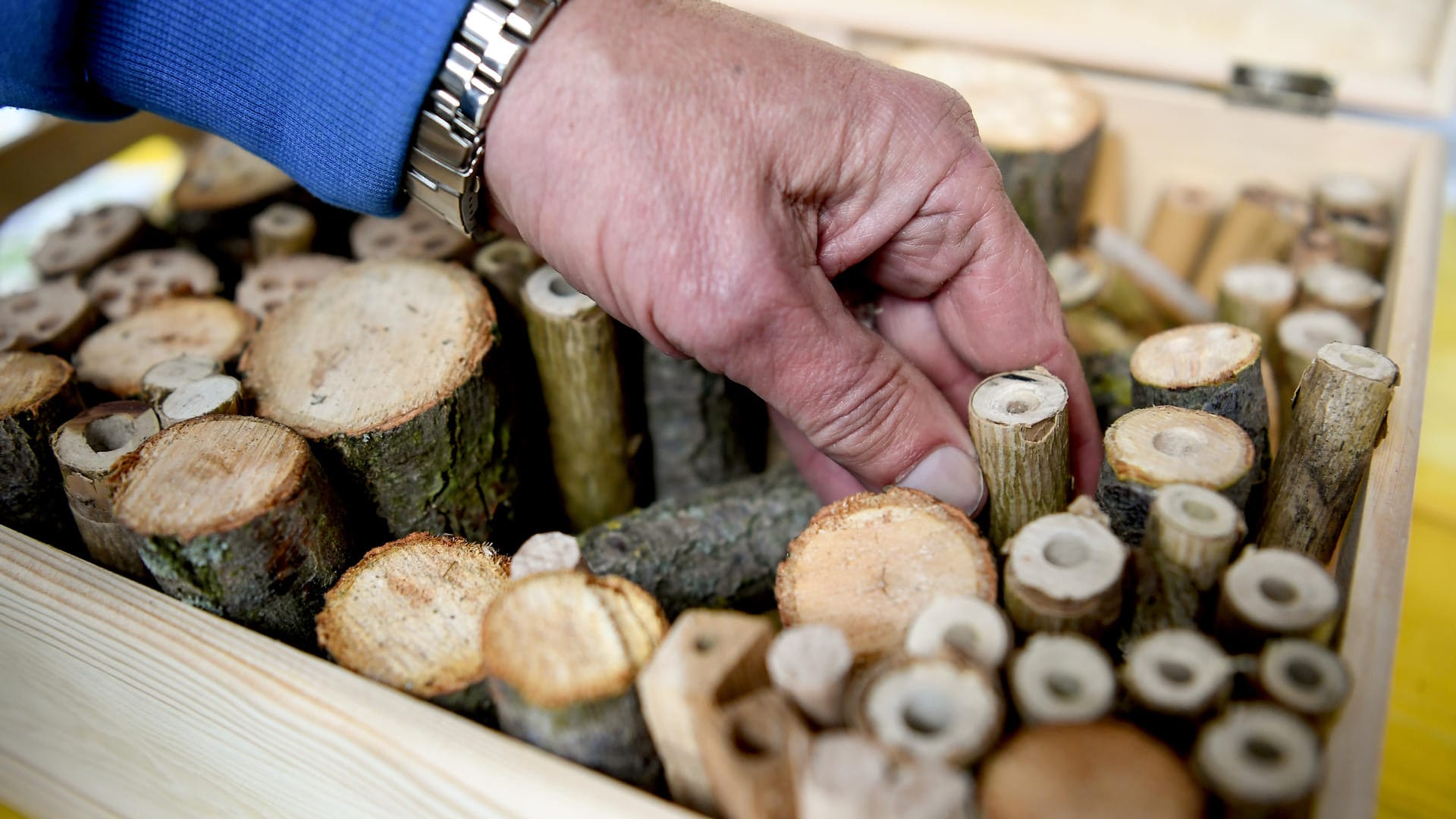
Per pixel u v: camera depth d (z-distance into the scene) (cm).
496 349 43
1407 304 45
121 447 40
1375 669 35
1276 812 32
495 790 35
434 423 41
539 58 37
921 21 59
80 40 40
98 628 38
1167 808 32
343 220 56
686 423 49
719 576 43
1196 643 34
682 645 34
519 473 45
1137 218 59
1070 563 36
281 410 41
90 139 57
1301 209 54
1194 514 35
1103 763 33
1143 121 57
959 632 35
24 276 63
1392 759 44
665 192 37
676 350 40
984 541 37
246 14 38
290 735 37
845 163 39
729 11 39
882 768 32
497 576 38
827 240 40
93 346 46
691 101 37
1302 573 34
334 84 38
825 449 40
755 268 37
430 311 43
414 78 37
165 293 50
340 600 38
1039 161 52
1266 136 55
